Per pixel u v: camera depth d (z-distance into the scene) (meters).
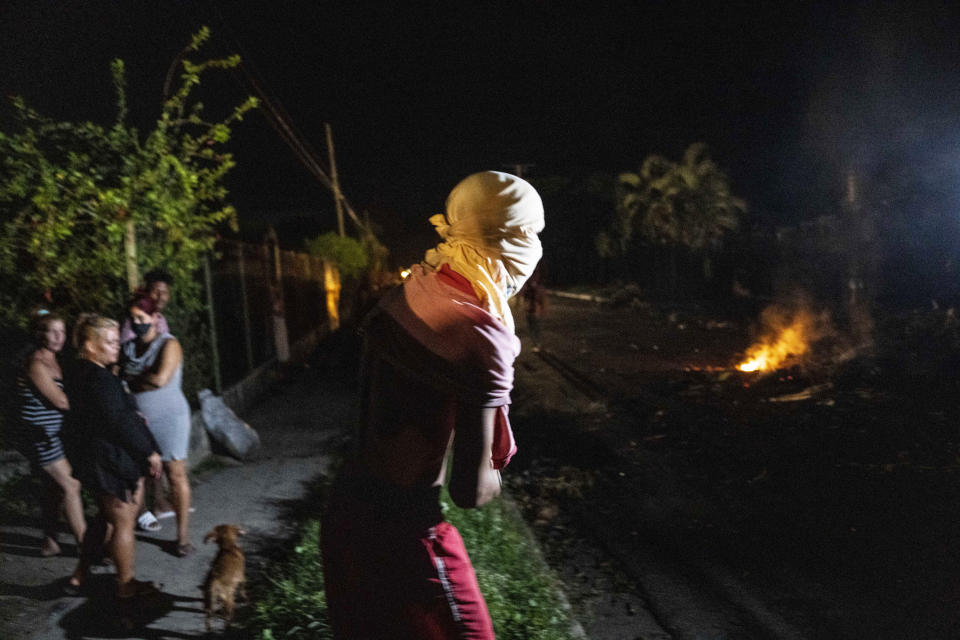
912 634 4.63
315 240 26.14
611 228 37.97
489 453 1.96
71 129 7.48
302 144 24.00
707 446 8.96
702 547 6.13
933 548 5.73
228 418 8.25
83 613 4.38
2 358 6.42
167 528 5.94
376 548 2.00
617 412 11.17
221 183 8.62
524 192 2.02
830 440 8.58
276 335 14.25
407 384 1.97
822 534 6.19
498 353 1.92
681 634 4.75
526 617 4.19
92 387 4.19
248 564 5.30
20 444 4.91
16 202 6.99
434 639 2.01
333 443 8.92
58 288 7.02
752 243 25.62
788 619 4.89
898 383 10.36
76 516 4.95
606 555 6.08
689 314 24.62
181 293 8.22
